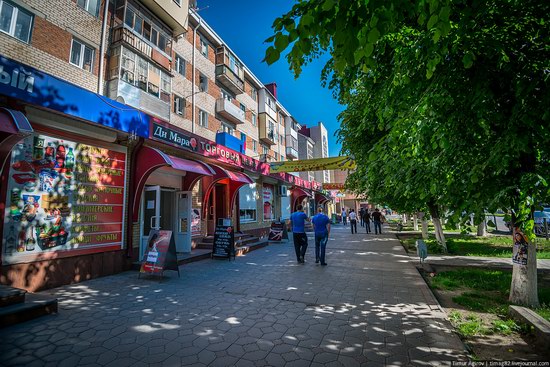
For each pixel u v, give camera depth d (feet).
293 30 6.41
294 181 69.87
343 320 12.98
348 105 27.40
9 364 9.02
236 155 41.86
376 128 26.14
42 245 17.63
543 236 47.91
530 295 14.94
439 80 11.21
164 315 13.44
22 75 15.94
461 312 14.53
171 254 20.99
